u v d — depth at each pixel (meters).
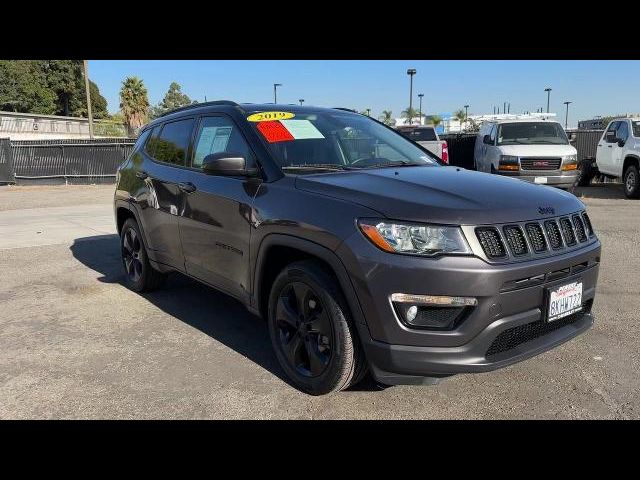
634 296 5.04
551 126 13.32
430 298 2.64
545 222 2.94
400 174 3.42
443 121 59.91
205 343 4.09
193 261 4.26
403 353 2.70
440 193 2.96
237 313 4.79
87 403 3.19
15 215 11.37
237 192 3.63
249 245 3.50
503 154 12.30
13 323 4.59
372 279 2.71
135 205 5.07
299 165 3.57
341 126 4.17
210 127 4.24
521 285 2.76
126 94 54.34
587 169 15.62
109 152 20.02
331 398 3.19
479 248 2.66
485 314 2.65
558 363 3.62
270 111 4.07
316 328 3.11
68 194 16.33
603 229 8.58
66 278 6.07
